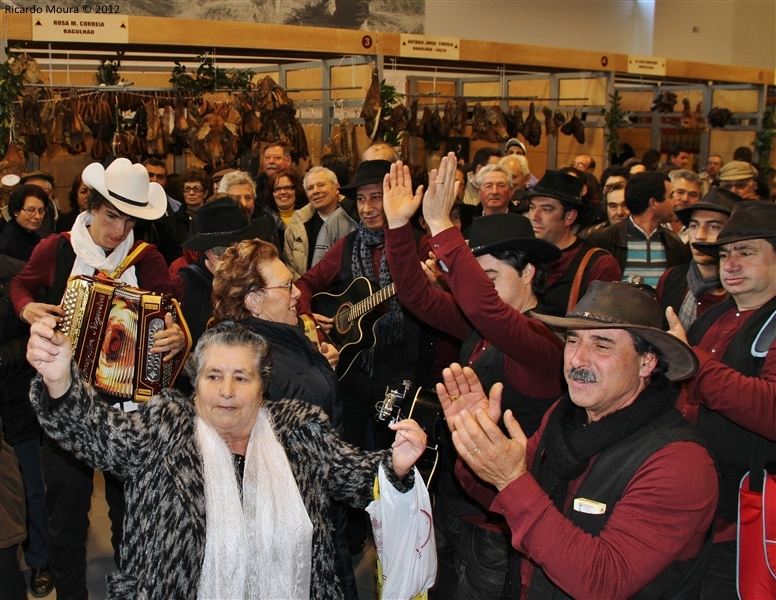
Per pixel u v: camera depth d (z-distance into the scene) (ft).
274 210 18.51
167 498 6.05
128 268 10.04
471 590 7.93
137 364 9.01
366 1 38.04
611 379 5.59
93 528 13.66
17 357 10.46
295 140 22.47
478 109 26.73
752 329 7.70
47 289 10.18
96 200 9.68
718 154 37.83
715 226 10.64
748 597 7.18
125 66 25.72
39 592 11.53
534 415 7.77
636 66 27.78
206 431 6.35
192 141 21.01
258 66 27.48
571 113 28.66
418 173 16.44
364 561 12.68
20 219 14.40
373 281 12.53
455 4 40.93
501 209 14.40
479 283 7.29
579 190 10.57
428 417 8.00
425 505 6.71
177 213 17.29
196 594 5.96
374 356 12.20
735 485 7.52
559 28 45.19
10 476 8.03
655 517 5.20
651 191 13.84
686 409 7.91
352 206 16.72
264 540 6.11
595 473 5.59
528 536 5.39
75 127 20.02
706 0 49.96
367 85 21.68
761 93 34.88
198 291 10.59
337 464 6.70
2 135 18.08
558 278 10.19
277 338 8.05
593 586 5.10
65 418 6.04
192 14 33.47
